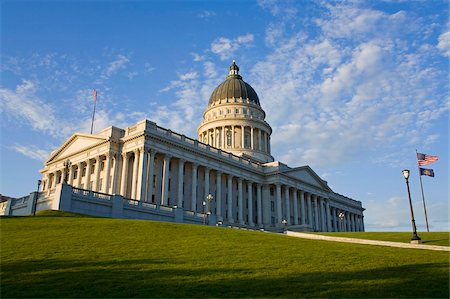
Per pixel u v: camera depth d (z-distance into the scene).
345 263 21.58
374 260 22.75
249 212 92.19
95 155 75.00
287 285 16.56
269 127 120.69
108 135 73.50
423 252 26.39
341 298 14.86
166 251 23.62
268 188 98.38
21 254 21.98
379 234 45.22
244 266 20.06
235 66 132.25
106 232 30.50
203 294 15.15
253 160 100.44
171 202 75.00
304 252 24.98
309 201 109.25
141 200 61.34
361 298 14.84
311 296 15.09
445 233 43.06
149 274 17.98
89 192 50.50
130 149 71.69
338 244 30.14
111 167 72.88
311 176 112.56
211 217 63.41
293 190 103.31
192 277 17.55
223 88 123.88
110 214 51.34
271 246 27.03
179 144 76.25
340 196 135.62
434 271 19.66
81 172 78.31
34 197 51.28
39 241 26.06
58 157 85.88
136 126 73.38
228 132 114.25
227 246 26.02
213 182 86.69
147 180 69.62
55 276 17.45
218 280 17.16
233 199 91.19
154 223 36.66
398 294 15.38
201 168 83.81
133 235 29.62
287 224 96.38
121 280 16.92
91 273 18.05
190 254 22.83
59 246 24.44
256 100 125.06
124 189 70.38
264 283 16.83
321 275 18.50
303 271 19.30
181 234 31.16
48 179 87.06
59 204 46.34
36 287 15.83
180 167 76.31
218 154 87.44
